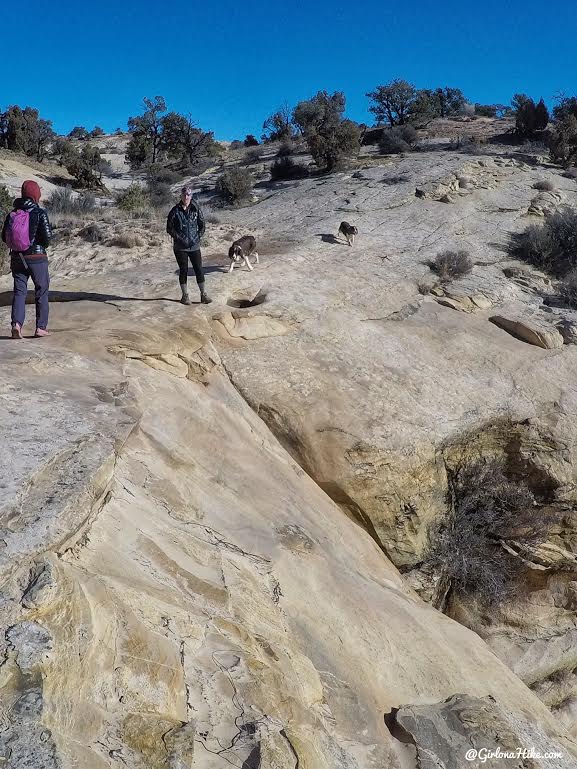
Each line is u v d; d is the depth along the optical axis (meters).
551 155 28.88
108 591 3.31
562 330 11.31
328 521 6.78
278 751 3.03
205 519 5.33
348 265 12.99
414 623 5.79
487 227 18.34
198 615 3.82
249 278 11.21
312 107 43.94
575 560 8.79
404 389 8.81
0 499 3.36
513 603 8.59
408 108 43.19
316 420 7.93
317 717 3.80
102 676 2.84
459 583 8.42
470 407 8.87
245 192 25.91
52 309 8.91
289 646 4.34
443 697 5.13
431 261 14.11
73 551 3.54
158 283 10.69
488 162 25.45
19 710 2.40
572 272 15.12
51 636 2.72
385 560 7.28
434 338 10.40
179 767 2.59
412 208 19.66
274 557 5.36
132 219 17.69
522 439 8.91
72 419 4.62
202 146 49.44
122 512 4.28
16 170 32.25
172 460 5.82
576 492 8.79
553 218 17.61
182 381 7.24
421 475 8.01
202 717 3.11
